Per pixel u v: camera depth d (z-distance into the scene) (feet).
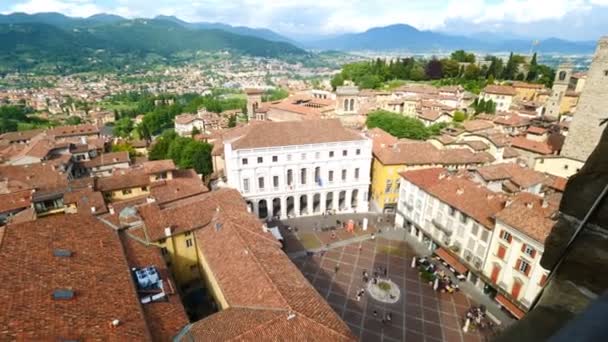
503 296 149.07
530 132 325.42
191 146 301.43
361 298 161.17
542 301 16.55
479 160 258.78
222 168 292.20
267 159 226.58
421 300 159.84
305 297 109.50
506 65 645.10
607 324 6.51
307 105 502.79
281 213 242.58
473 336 139.95
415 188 207.51
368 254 197.47
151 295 107.04
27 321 80.48
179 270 153.58
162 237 143.02
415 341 137.80
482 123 373.61
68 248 111.55
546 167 258.78
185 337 93.40
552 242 17.17
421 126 384.88
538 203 145.79
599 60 225.15
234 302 111.24
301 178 239.71
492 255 153.17
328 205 264.93
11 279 91.40
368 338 139.03
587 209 15.72
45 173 249.75
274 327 94.73
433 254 195.00
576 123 243.40
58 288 93.66
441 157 255.29
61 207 208.54
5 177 242.17
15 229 112.57
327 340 94.53
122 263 114.01
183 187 214.07
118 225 142.10
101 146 384.68
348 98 382.63
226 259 130.52
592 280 15.21
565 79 400.67
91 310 90.02
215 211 161.99
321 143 232.32
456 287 165.89
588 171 15.71
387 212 252.83
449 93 539.70
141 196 228.84
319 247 204.95
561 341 6.52
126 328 87.71
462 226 171.73
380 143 281.54
